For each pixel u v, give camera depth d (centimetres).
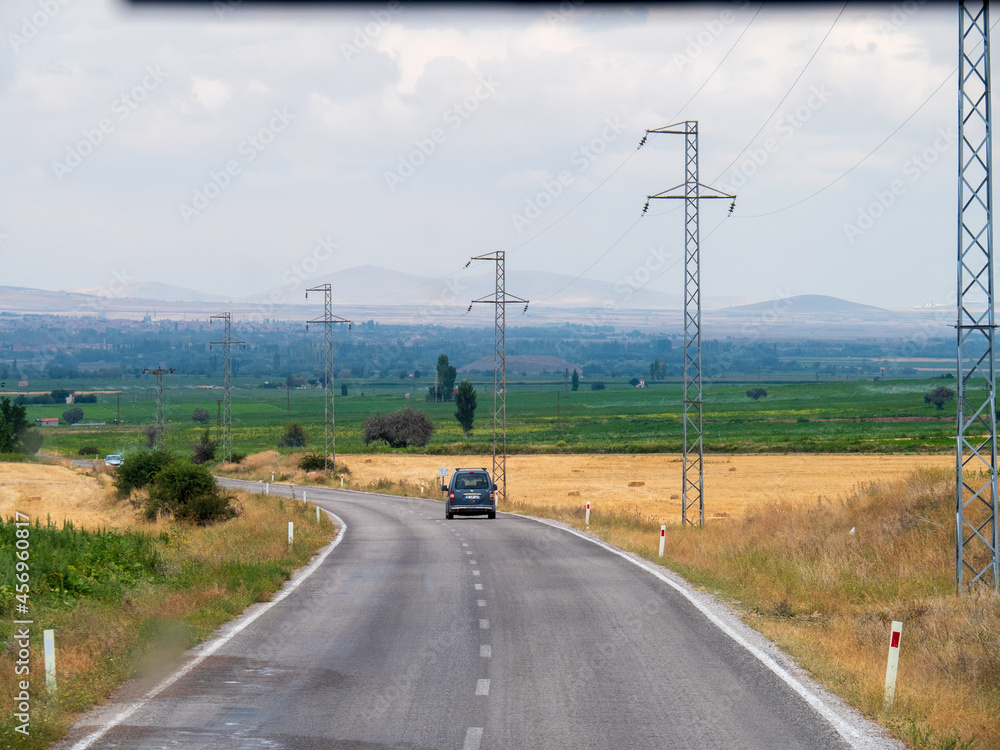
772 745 2008
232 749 1988
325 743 2030
